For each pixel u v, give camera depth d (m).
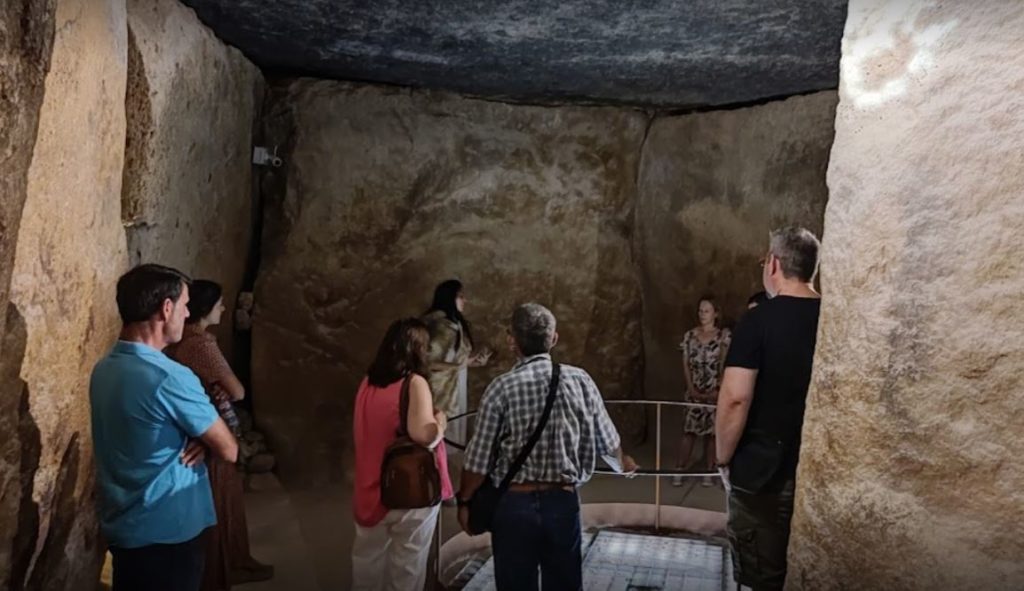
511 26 4.82
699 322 6.92
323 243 6.25
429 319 5.26
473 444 2.93
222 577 3.74
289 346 6.18
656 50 5.23
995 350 1.91
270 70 6.26
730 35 4.86
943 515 1.99
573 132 6.94
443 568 4.53
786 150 6.44
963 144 1.99
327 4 4.57
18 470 2.68
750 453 2.65
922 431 2.04
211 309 3.69
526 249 6.84
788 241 2.70
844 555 2.22
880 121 2.21
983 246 1.94
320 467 6.14
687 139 7.02
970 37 2.01
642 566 4.45
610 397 7.16
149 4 4.07
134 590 2.38
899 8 2.20
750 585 2.70
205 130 4.92
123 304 2.40
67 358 2.96
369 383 3.37
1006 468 1.89
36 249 2.70
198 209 4.92
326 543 4.82
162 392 2.35
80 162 3.00
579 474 3.00
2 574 2.62
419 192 6.52
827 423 2.31
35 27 2.30
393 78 6.26
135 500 2.35
